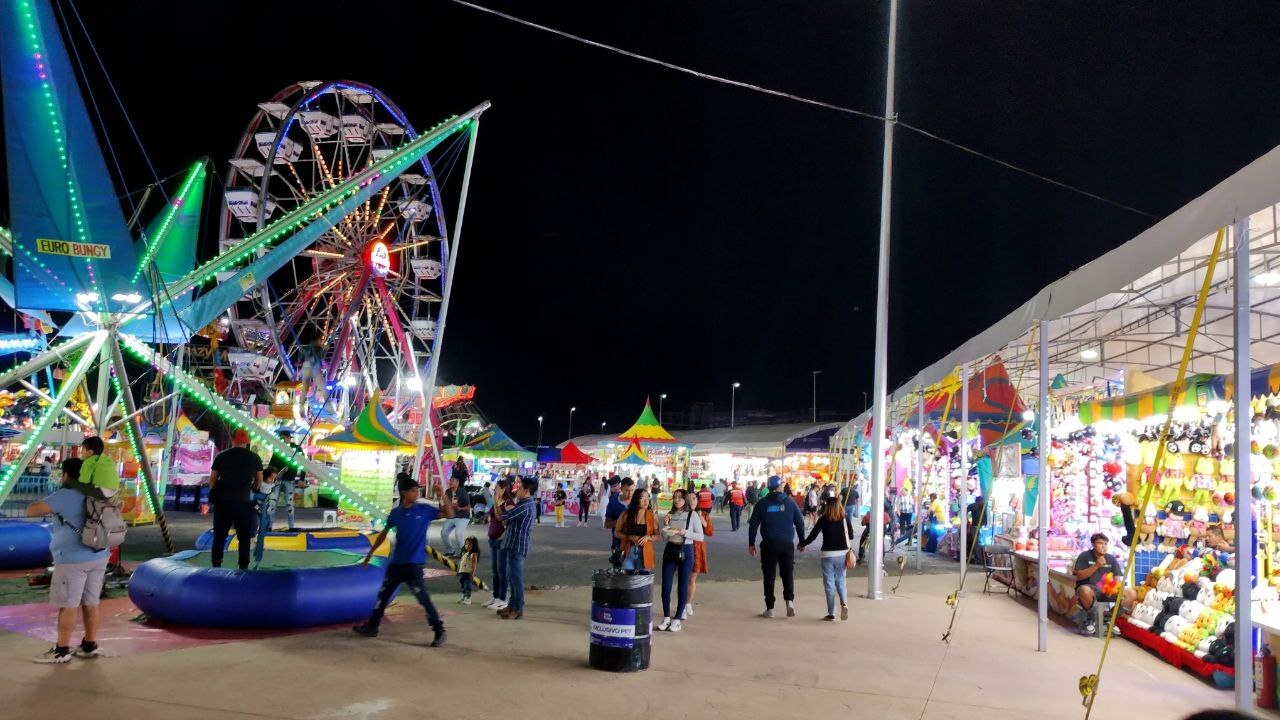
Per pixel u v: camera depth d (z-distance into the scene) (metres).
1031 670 8.26
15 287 12.70
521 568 10.24
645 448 38.50
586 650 8.45
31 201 11.64
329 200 16.56
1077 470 13.79
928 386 16.38
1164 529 10.84
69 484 7.45
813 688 7.29
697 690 7.06
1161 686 7.70
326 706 6.22
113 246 12.32
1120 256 7.48
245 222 32.72
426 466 30.97
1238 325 6.09
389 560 8.55
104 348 13.80
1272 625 7.05
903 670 8.09
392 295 34.56
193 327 15.67
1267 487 8.50
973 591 14.12
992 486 17.45
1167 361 14.41
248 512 10.59
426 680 7.06
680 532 10.00
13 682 6.52
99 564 7.44
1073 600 10.84
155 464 22.25
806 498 26.88
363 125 33.41
